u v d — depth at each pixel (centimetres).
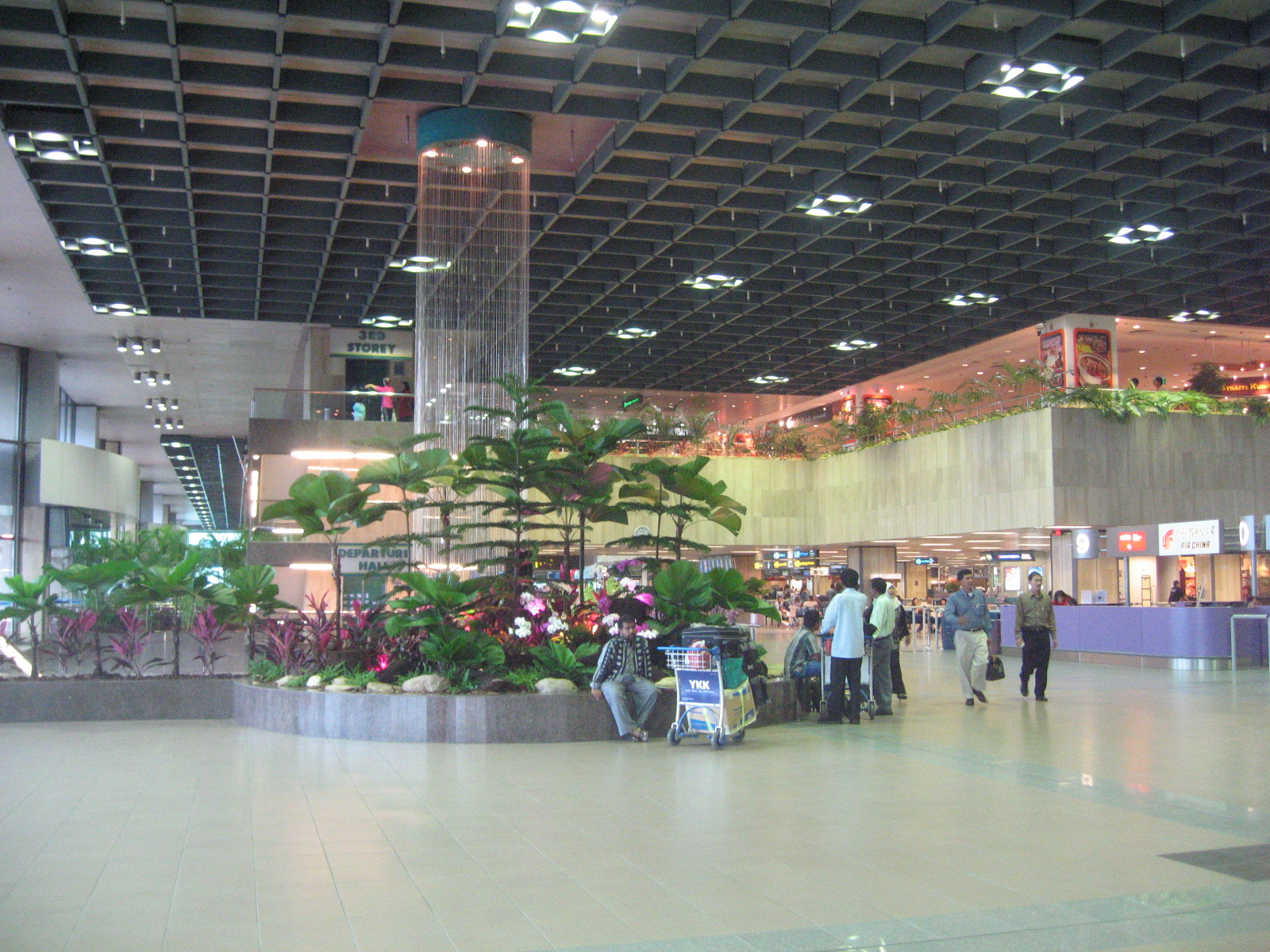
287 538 2095
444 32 1234
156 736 1050
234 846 576
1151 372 3466
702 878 507
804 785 751
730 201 1848
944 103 1438
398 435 2186
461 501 1384
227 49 1259
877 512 3347
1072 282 2405
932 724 1106
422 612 1116
